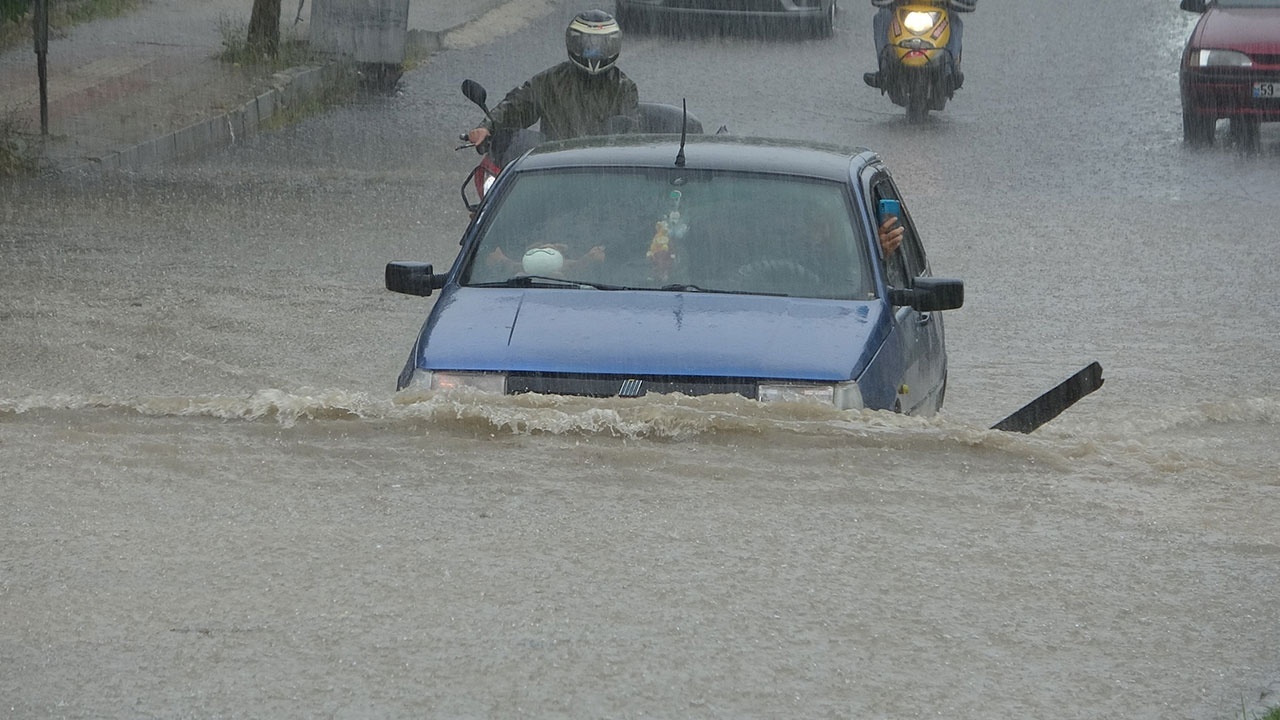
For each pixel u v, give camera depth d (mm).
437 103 58000
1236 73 50938
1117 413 23625
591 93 31562
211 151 48500
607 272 19359
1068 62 67250
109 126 48156
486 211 20375
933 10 55344
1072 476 17625
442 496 16375
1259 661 13242
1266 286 33719
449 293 19281
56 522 15633
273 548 15062
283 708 12039
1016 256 36562
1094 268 35438
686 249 19531
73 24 66500
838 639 13430
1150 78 63875
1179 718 12242
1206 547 15703
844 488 16781
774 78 63531
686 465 17141
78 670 12617
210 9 72562
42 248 34281
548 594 14148
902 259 21000
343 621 13555
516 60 66375
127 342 26562
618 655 13008
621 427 17578
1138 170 48250
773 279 19219
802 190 20172
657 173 20406
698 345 17781
